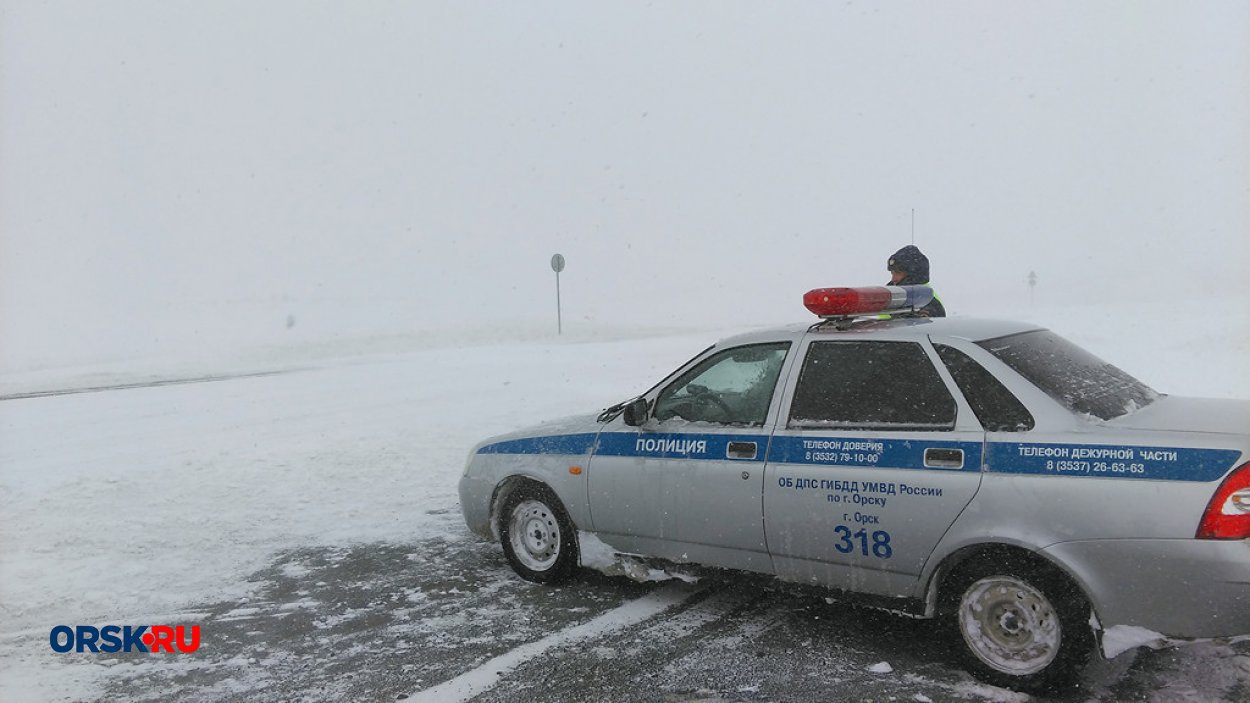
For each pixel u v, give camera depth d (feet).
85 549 22.11
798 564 15.17
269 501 26.58
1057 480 12.84
